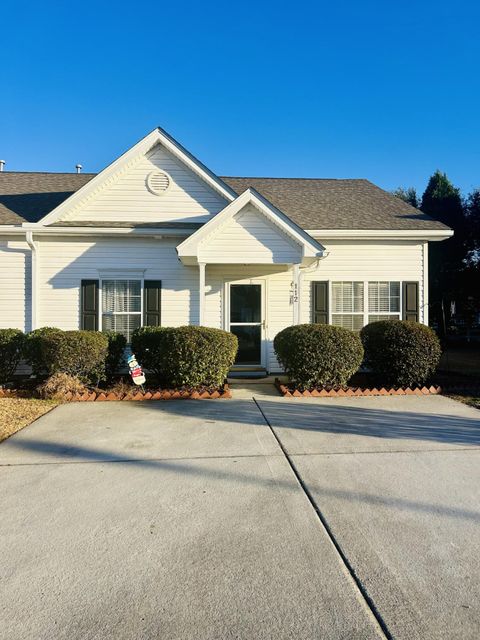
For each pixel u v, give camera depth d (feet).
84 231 30.94
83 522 10.02
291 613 7.04
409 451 15.05
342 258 33.76
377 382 28.30
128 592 7.57
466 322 77.20
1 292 31.81
